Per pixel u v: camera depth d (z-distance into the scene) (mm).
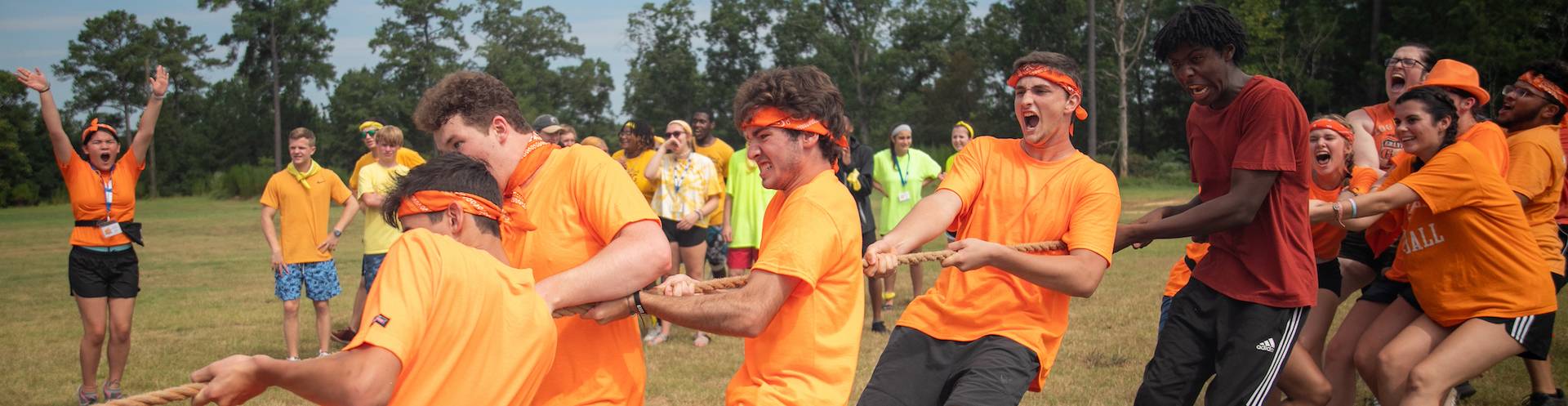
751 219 8844
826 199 3184
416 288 2516
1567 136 6152
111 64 65500
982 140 4270
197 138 67875
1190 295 4680
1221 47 4438
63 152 6574
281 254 7883
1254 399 4453
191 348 8469
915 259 3543
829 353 3150
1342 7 46781
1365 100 47750
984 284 3979
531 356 2684
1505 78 38469
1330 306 5398
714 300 2988
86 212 6594
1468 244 4711
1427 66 6430
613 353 3273
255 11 65312
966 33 67812
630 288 3021
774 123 3197
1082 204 3947
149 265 15797
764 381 3184
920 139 65312
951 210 3994
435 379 2521
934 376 3973
